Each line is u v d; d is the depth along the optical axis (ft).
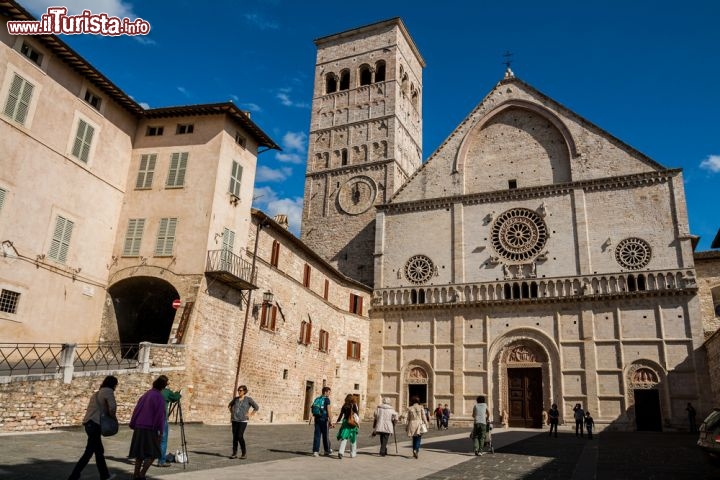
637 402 146.30
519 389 159.43
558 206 169.07
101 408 42.98
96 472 47.52
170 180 122.72
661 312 149.59
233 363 118.32
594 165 169.17
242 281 115.85
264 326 131.13
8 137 95.76
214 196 118.42
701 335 144.25
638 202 160.66
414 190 190.70
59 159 106.73
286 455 66.23
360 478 51.03
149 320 128.98
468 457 75.56
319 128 237.25
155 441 42.01
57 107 106.73
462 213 180.14
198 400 106.01
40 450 57.11
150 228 119.75
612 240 159.84
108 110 120.57
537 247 168.14
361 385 173.99
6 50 95.91
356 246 208.85
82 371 81.92
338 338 170.60
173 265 115.14
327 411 68.23
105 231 118.11
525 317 163.02
